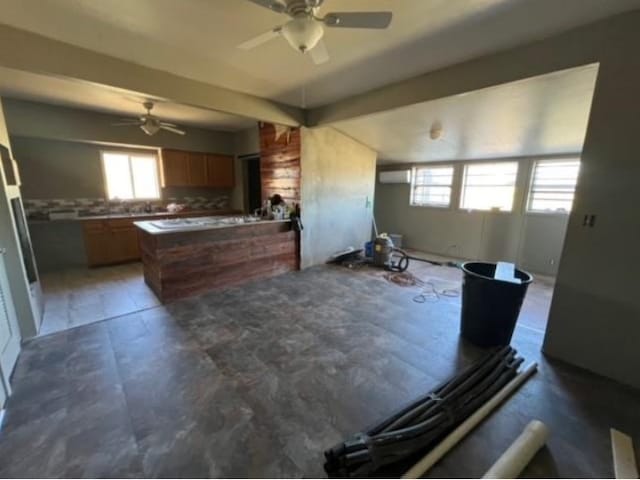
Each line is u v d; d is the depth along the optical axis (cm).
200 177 593
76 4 184
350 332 273
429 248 634
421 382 205
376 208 728
